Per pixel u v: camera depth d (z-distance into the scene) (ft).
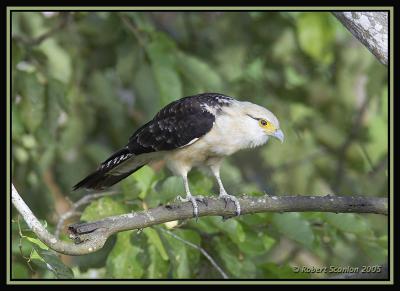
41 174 39.96
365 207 29.09
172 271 32.22
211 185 35.27
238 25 47.37
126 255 31.22
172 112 33.73
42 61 40.70
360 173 47.75
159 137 33.50
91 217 30.76
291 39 46.26
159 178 33.88
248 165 47.75
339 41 47.80
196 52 47.62
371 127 47.19
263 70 47.88
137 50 43.29
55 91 38.55
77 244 24.43
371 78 40.63
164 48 38.70
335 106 48.16
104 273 35.22
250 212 29.32
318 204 29.04
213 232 33.27
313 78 48.39
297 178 46.42
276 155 46.73
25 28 41.14
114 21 42.78
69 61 42.32
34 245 26.50
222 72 46.34
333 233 34.32
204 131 33.09
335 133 47.29
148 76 44.14
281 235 34.27
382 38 27.63
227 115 33.50
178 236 31.76
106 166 33.17
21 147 39.75
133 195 31.76
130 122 48.60
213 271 33.37
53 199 40.63
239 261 33.19
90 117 44.98
